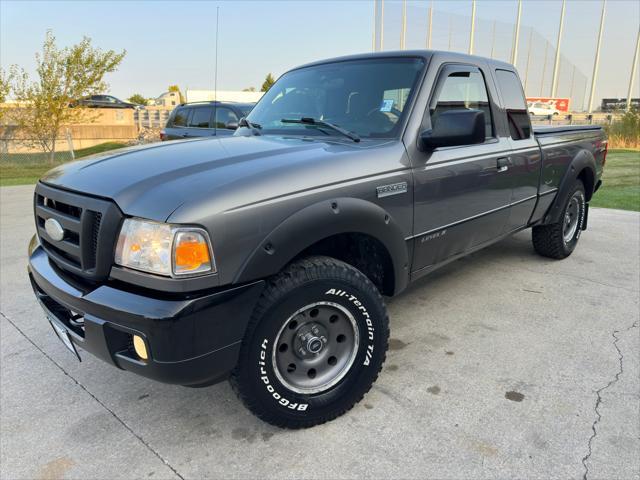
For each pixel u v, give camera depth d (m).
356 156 2.56
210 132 9.64
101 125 23.28
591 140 5.03
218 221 1.98
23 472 2.19
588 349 3.16
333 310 2.40
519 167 3.79
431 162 2.93
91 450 2.33
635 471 2.12
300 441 2.36
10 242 6.07
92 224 2.12
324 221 2.28
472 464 2.17
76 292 2.12
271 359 2.22
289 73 3.83
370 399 2.66
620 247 5.50
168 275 1.93
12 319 3.77
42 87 19.02
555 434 2.35
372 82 3.17
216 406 2.66
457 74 3.27
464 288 4.24
